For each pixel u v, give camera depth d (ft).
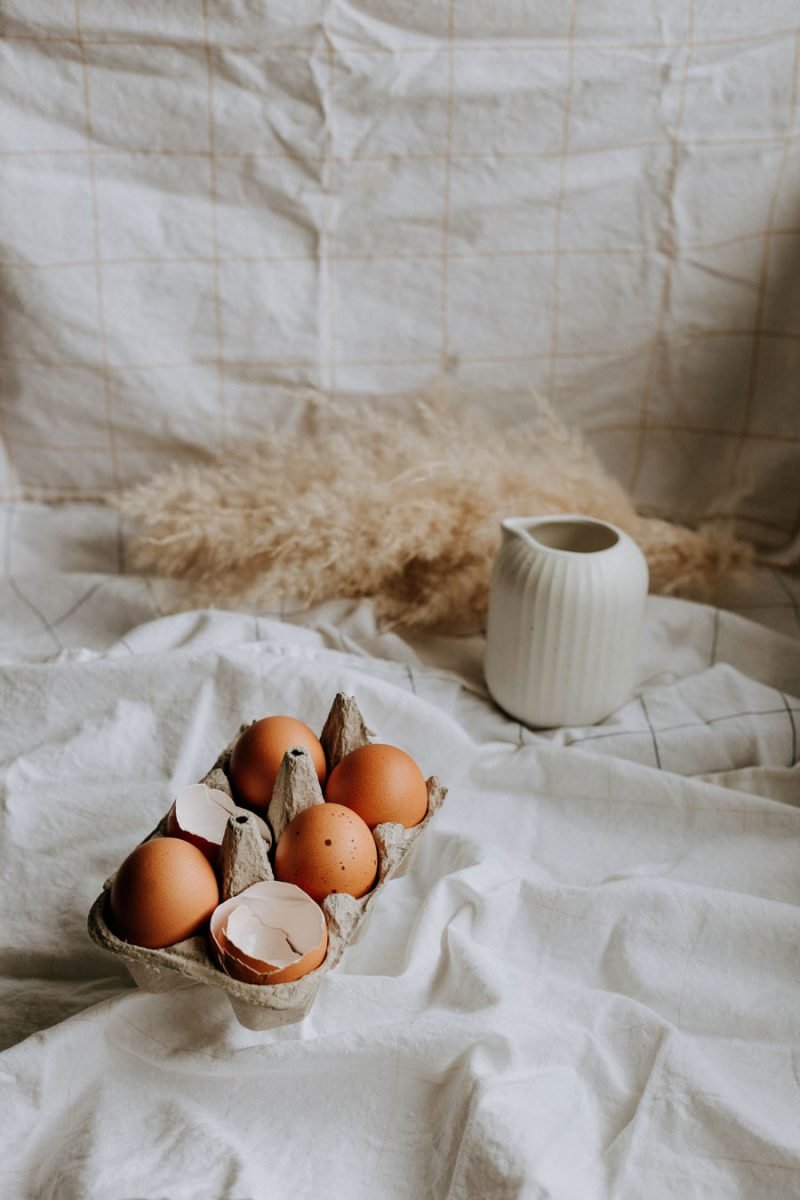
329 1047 2.19
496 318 3.39
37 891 2.48
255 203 3.22
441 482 3.17
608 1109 2.18
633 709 2.96
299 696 2.75
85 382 3.39
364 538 3.13
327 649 3.03
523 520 2.93
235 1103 2.20
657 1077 2.18
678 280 3.34
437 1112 2.18
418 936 2.38
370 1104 2.19
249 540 3.19
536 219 3.26
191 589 3.32
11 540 3.49
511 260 3.31
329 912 2.15
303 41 3.02
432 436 3.38
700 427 3.52
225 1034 2.22
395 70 3.06
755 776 2.79
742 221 3.27
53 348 3.34
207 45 3.02
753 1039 2.30
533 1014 2.25
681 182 3.23
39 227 3.18
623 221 3.28
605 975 2.40
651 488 3.62
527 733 2.91
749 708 2.92
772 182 3.23
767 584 3.47
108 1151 2.09
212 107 3.10
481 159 3.19
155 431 3.47
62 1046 2.20
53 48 3.01
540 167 3.20
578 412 3.52
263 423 3.49
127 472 3.54
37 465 3.53
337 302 3.35
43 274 3.23
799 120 3.16
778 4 3.04
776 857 2.60
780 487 3.52
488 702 3.02
